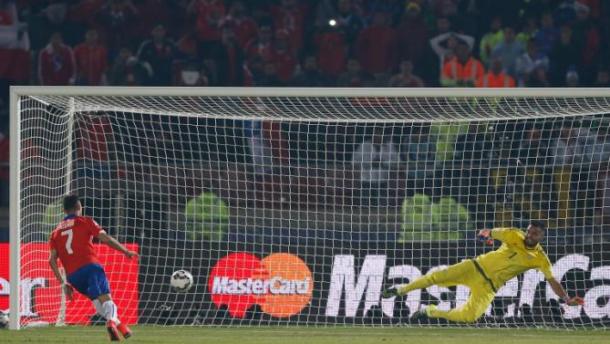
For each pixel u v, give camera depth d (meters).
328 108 46.12
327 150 48.44
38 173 42.59
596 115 49.00
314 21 69.06
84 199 44.78
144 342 31.00
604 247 42.28
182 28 68.12
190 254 43.34
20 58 65.94
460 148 47.94
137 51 67.69
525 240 35.59
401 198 46.53
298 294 42.28
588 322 41.19
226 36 65.94
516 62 66.31
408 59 66.19
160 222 43.53
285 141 50.31
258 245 43.22
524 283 41.19
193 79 65.31
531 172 45.06
